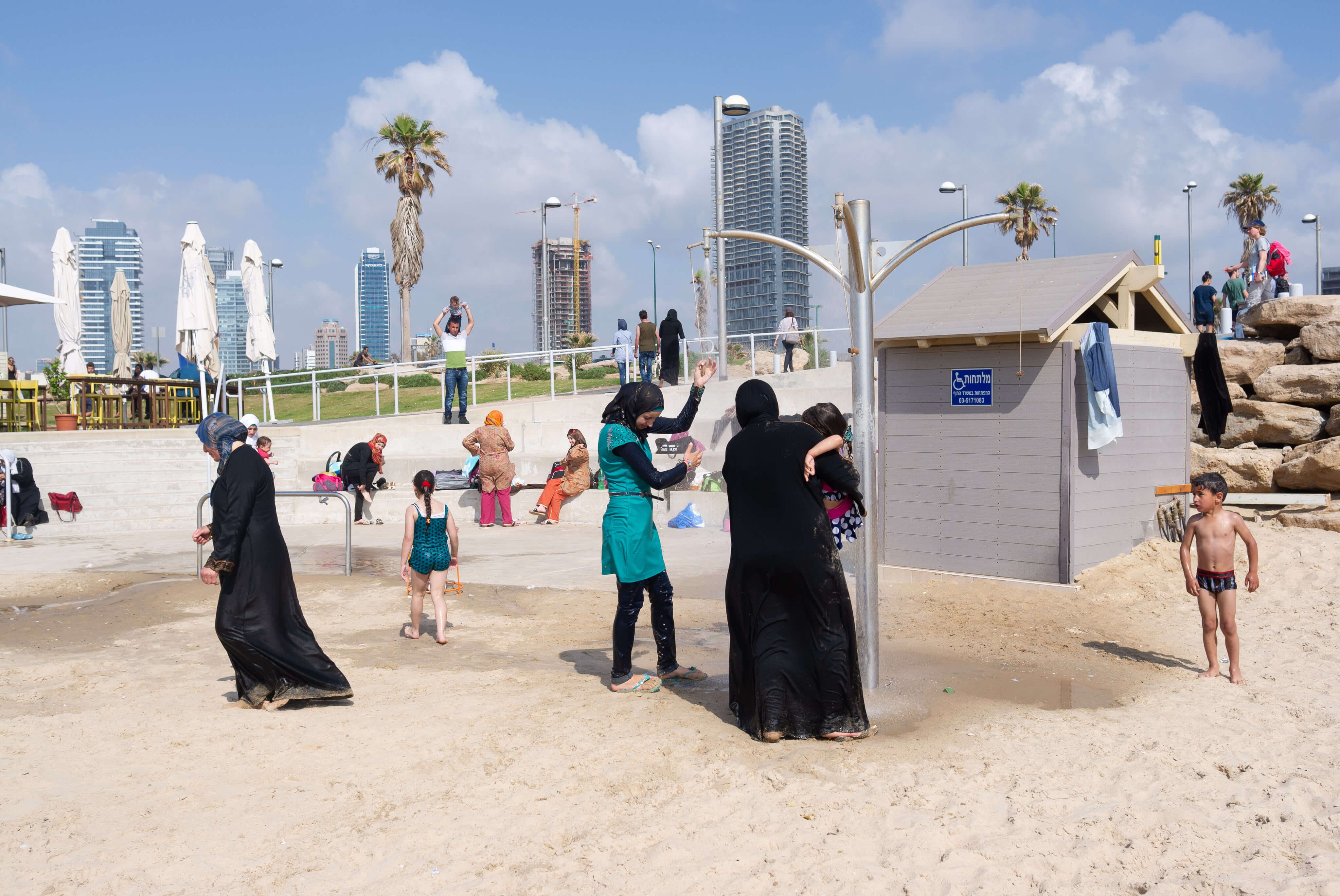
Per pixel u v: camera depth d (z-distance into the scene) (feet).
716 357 75.72
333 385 126.21
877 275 19.63
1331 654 23.08
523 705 18.74
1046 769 15.15
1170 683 20.77
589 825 13.03
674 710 18.40
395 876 11.53
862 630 19.99
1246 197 156.56
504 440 50.78
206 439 18.22
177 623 27.61
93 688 20.34
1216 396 35.24
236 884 11.33
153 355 192.75
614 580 34.32
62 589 33.58
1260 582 31.01
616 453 19.34
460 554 41.14
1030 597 29.58
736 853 12.15
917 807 13.58
